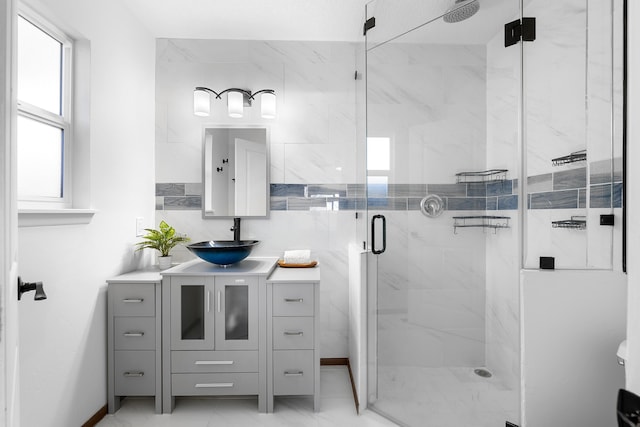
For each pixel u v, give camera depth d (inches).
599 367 53.5
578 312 53.9
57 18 59.6
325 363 97.7
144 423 70.4
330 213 98.9
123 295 73.4
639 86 29.0
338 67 99.0
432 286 73.5
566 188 57.1
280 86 98.9
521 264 58.0
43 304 56.4
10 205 30.3
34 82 59.7
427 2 71.2
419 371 73.2
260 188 98.1
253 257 98.0
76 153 67.8
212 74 98.4
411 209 74.6
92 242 69.3
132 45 85.1
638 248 28.8
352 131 99.0
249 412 74.5
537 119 59.0
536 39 59.5
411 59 74.4
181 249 97.5
